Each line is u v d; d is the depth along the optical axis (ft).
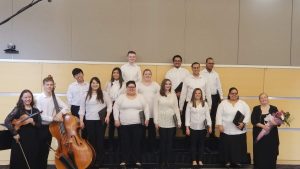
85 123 20.89
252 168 21.85
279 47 27.89
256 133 20.79
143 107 21.01
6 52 26.04
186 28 27.35
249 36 27.68
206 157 22.36
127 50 27.09
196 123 21.49
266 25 27.84
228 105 22.03
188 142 23.02
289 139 24.25
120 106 20.94
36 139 17.78
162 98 21.22
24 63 23.11
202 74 23.34
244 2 27.66
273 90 24.47
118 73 22.02
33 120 17.60
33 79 23.16
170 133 21.22
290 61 27.91
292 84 24.53
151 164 21.72
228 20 27.53
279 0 27.84
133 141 20.97
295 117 24.44
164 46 27.27
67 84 23.44
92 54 26.84
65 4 26.58
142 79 23.21
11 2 26.05
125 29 27.07
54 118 17.92
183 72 23.56
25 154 17.47
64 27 26.58
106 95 20.98
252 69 24.36
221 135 22.21
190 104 21.65
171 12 27.30
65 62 23.41
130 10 27.09
